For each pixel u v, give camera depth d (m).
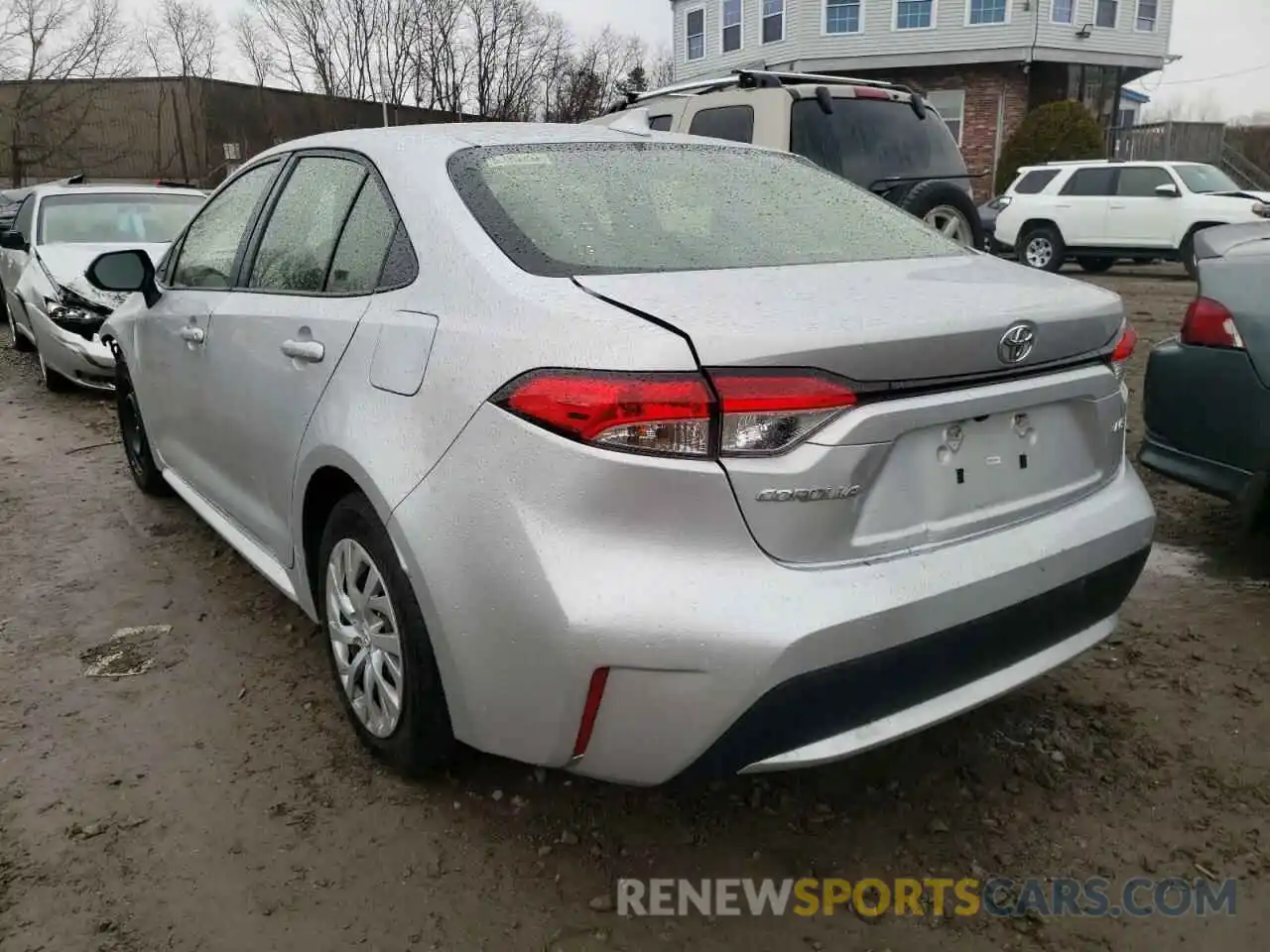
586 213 2.51
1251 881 2.27
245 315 3.08
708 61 27.30
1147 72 26.17
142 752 2.77
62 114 28.39
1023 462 2.29
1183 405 3.69
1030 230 15.88
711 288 2.16
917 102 7.49
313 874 2.30
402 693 2.43
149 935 2.11
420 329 2.29
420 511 2.17
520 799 2.56
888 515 2.05
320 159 3.05
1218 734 2.82
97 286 3.98
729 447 1.88
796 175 3.13
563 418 1.92
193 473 3.82
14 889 2.24
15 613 3.63
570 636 1.90
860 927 2.15
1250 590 3.71
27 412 6.86
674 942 2.11
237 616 3.61
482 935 2.12
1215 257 3.72
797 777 2.66
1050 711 2.94
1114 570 2.45
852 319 1.99
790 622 1.89
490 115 36.47
